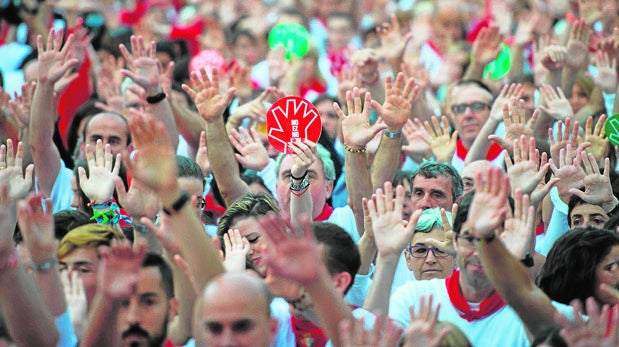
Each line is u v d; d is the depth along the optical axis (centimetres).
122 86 2652
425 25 3962
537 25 3575
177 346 1477
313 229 1491
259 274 1683
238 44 3738
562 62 2500
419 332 1233
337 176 2383
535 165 1700
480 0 4538
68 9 3434
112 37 3262
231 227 1745
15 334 1339
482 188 1337
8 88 2978
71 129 2497
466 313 1531
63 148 2436
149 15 4172
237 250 1648
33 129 2052
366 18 4581
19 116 2162
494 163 2459
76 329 1455
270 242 1235
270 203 1764
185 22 4034
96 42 3547
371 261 1723
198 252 1326
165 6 4344
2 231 1311
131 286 1231
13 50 3309
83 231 1508
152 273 1398
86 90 2961
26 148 2153
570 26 2955
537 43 3584
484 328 1523
